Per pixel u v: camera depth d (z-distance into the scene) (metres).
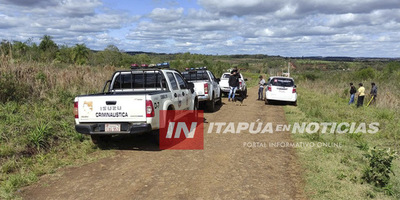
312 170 5.08
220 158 5.79
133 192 4.18
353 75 33.41
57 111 8.21
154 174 4.90
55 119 7.62
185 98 8.23
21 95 8.60
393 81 24.14
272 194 4.13
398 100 14.73
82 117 5.93
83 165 5.34
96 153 6.07
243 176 4.82
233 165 5.37
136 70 7.26
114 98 5.78
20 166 5.12
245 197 4.02
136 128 5.68
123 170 5.09
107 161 5.58
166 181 4.59
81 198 3.97
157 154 6.04
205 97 11.20
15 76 9.09
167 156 5.91
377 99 15.19
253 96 20.86
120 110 5.77
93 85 11.99
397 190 4.29
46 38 45.22
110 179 4.67
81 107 5.92
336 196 4.07
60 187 4.34
